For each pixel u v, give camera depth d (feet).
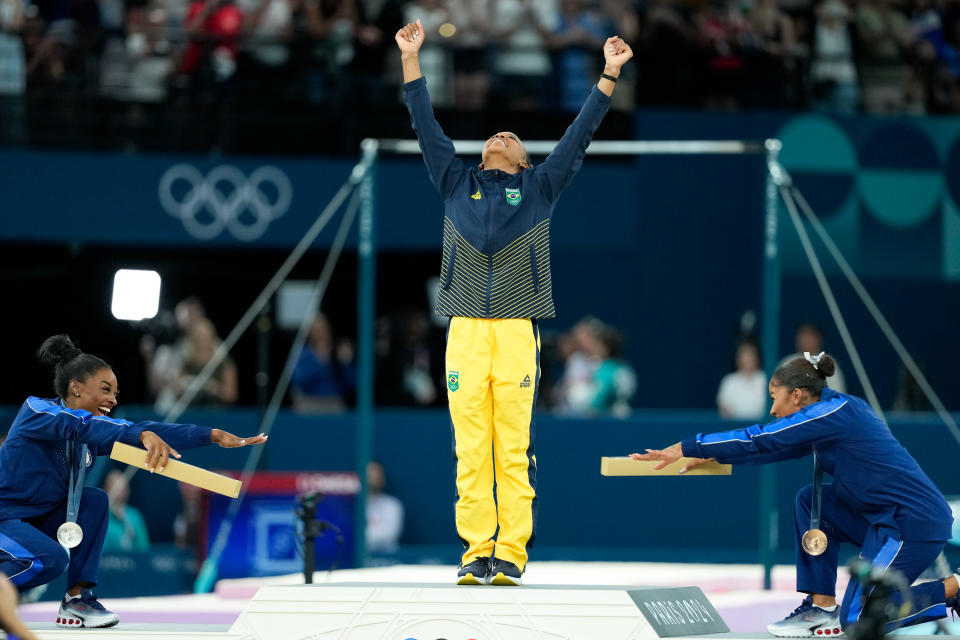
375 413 145.28
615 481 143.02
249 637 70.85
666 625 70.74
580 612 69.56
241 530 136.77
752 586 122.42
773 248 124.26
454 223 75.51
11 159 163.22
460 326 74.84
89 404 76.18
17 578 71.87
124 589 133.49
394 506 142.20
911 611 71.72
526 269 74.95
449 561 139.74
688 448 72.43
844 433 71.31
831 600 73.10
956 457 140.87
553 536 142.72
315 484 138.21
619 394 150.41
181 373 153.07
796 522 74.49
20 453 74.18
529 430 74.90
